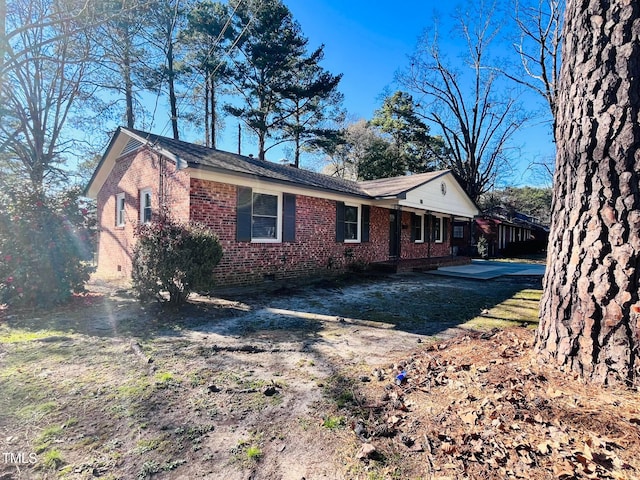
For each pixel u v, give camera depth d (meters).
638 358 2.35
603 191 2.57
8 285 5.80
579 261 2.69
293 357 3.73
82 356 3.64
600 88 2.63
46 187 6.55
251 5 18.80
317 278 9.95
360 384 3.01
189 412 2.51
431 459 1.93
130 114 17.77
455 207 16.81
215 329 4.82
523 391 2.50
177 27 18.67
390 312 6.07
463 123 27.36
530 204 45.06
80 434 2.21
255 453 2.04
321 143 24.22
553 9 16.94
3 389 2.83
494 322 5.36
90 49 11.86
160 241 5.67
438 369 3.21
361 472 1.86
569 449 1.88
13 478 1.80
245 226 8.38
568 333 2.73
